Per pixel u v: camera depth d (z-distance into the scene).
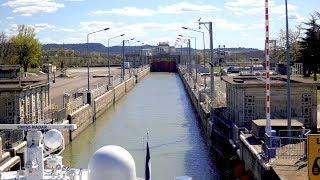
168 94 97.69
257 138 30.83
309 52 74.19
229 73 98.75
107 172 16.27
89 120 60.56
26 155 18.72
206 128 49.50
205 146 46.25
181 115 67.81
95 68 169.12
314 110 37.53
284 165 24.28
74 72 136.88
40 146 18.69
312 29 74.81
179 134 52.78
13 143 34.91
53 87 86.00
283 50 91.31
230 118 42.00
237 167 31.36
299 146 28.19
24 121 40.81
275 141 25.70
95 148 46.59
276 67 62.59
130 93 101.38
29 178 18.61
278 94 37.59
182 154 42.62
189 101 84.88
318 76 82.75
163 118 65.06
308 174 21.25
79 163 40.75
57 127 19.20
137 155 42.53
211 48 52.28
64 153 44.69
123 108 77.38
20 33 119.44
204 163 39.31
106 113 71.81
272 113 37.69
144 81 133.25
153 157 41.56
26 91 41.31
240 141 32.69
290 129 29.39
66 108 50.00
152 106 78.94
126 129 56.94
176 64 181.62
